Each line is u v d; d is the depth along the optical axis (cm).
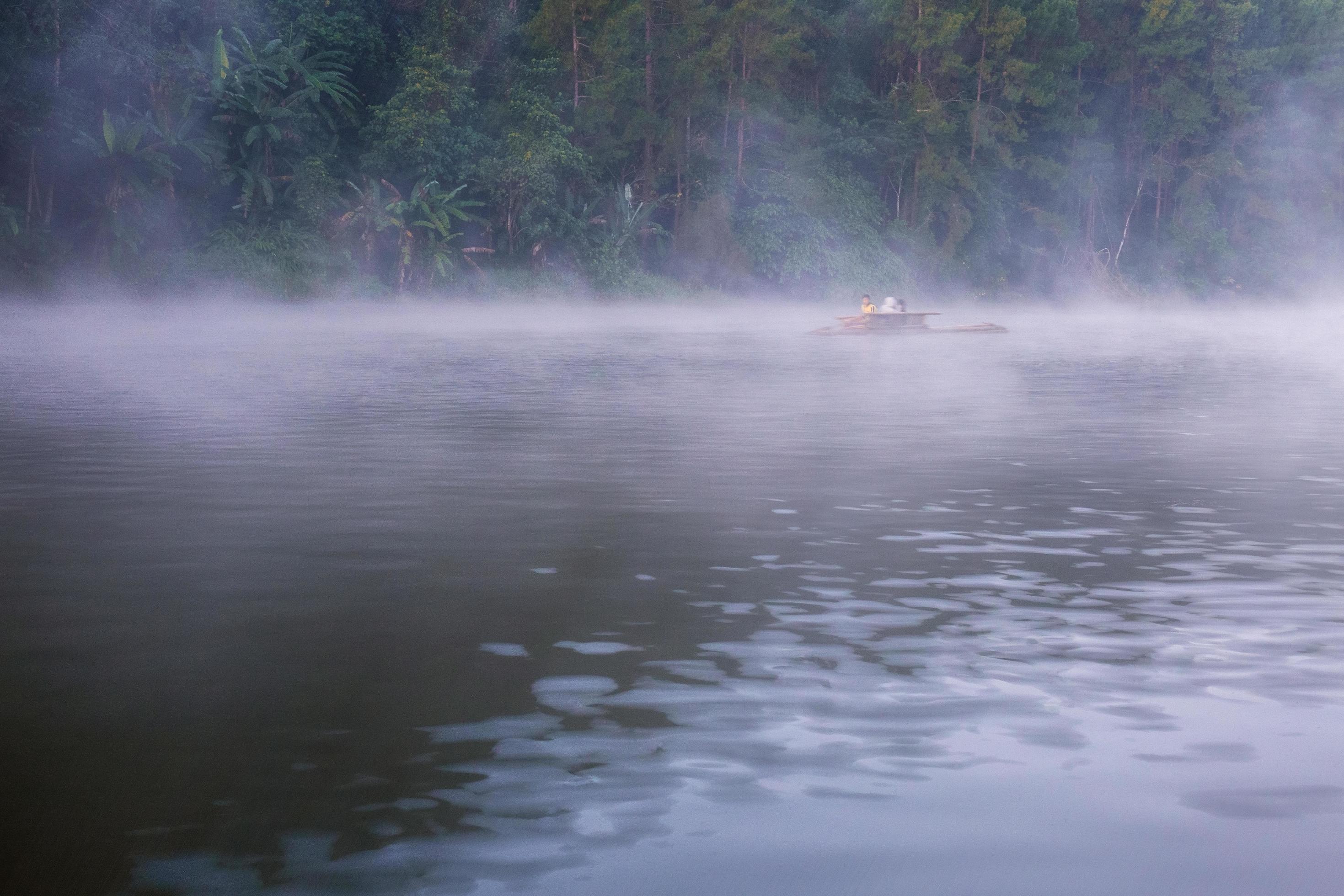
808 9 5512
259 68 3662
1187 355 2303
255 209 3719
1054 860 238
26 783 274
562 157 4325
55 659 368
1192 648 379
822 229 5188
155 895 225
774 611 425
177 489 682
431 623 409
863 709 322
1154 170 6694
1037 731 306
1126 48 6606
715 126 5231
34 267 3200
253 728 307
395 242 4022
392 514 610
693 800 264
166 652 374
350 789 270
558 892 225
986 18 5775
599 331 2916
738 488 698
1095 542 549
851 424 1027
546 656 370
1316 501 666
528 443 891
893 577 479
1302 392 1413
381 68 4484
